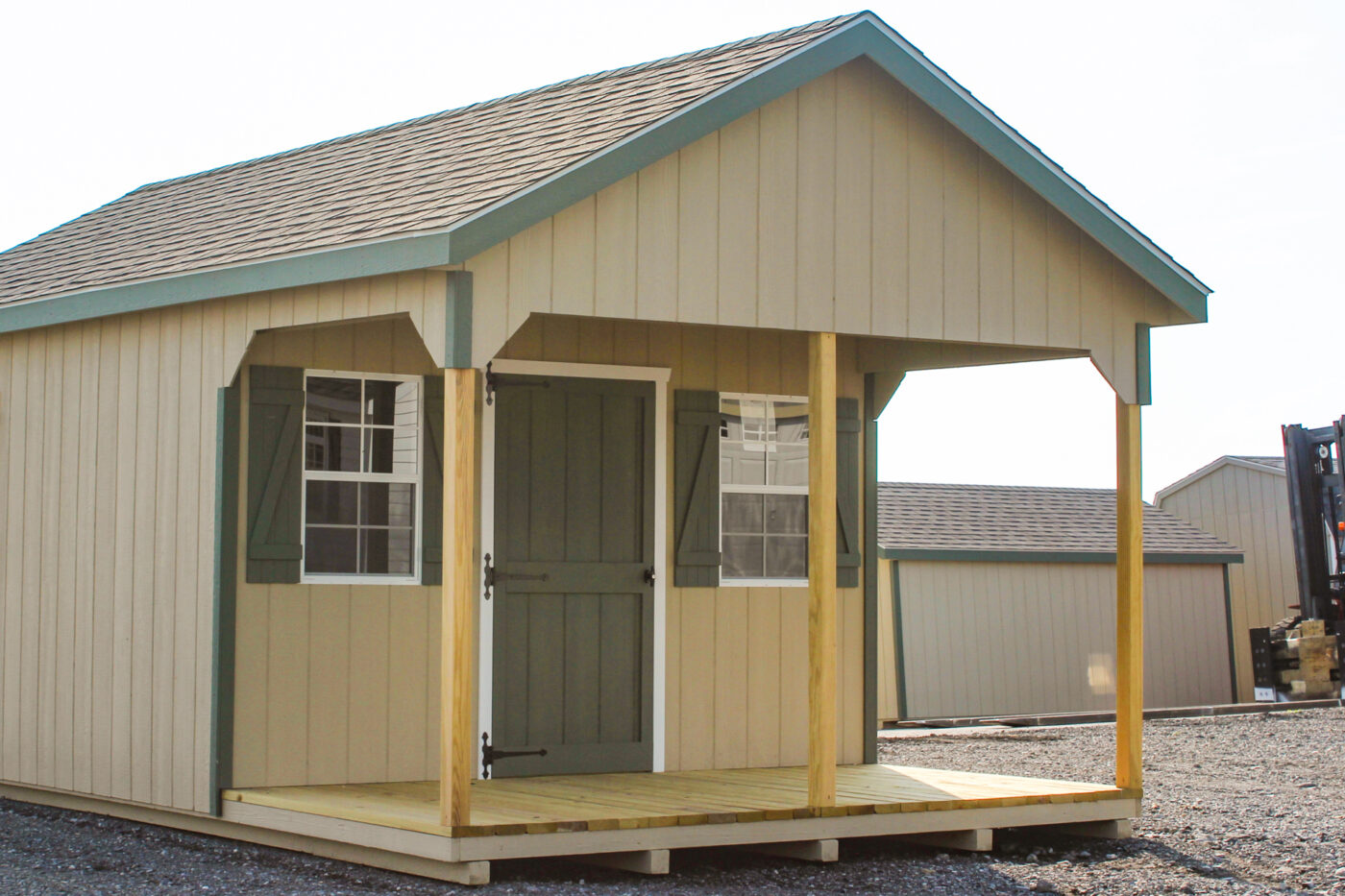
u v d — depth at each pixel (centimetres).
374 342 852
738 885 714
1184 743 1478
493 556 870
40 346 944
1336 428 1997
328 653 830
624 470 912
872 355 1012
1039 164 834
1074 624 2072
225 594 802
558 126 811
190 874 707
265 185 1001
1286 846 862
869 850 822
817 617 767
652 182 733
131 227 1055
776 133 772
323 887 674
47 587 921
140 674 850
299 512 826
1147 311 884
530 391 888
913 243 808
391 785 830
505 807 747
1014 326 837
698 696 928
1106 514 2270
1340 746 1439
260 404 820
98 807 880
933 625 1964
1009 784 887
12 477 956
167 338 850
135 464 865
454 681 673
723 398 958
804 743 958
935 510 2119
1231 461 2438
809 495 774
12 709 940
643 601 912
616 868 740
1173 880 762
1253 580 2386
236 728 804
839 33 777
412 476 859
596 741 894
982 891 722
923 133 817
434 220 683
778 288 765
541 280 698
